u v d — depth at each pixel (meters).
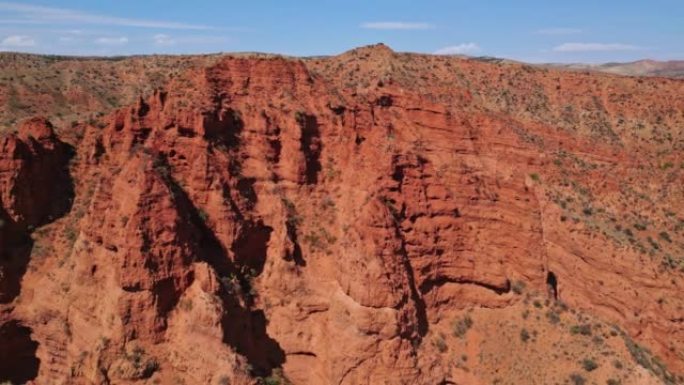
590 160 82.69
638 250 64.00
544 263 56.84
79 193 56.94
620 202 73.38
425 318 52.97
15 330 49.53
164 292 45.72
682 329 58.94
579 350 50.72
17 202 53.03
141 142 55.78
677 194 77.06
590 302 62.59
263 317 51.94
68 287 49.03
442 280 55.22
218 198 52.34
